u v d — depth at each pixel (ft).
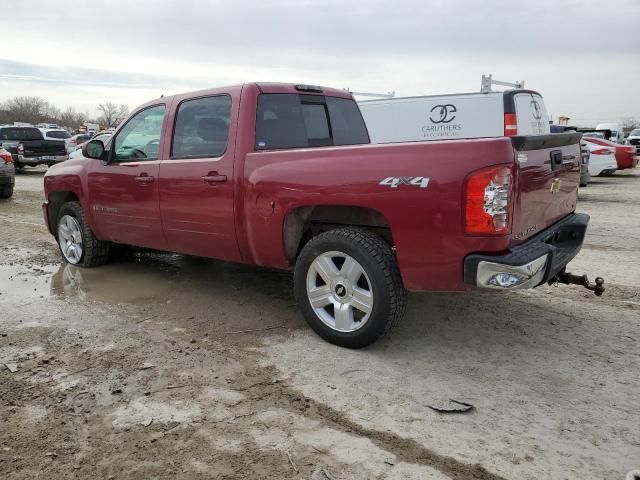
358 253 12.49
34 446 9.35
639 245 25.20
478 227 11.00
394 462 8.92
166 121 16.74
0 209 37.04
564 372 12.09
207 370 12.14
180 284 18.71
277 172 13.65
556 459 9.00
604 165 55.52
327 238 13.03
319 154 13.07
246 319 15.33
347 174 12.43
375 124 34.17
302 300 13.80
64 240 21.57
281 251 14.08
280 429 9.84
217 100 15.43
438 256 11.54
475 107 30.60
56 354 12.96
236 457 9.04
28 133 70.18
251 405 10.66
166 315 15.66
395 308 12.48
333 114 17.66
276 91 15.56
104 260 21.02
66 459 9.00
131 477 8.55
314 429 9.85
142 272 20.26
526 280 11.21
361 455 9.10
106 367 12.26
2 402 10.75
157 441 9.48
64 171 20.72
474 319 15.29
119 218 18.43
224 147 15.07
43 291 17.97
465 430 9.84
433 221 11.41
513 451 9.22
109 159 18.63
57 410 10.47
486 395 11.08
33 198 43.11
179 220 16.26
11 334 14.19
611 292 17.80
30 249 24.49
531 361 12.64
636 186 52.31
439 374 11.99
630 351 13.19
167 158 16.58
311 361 12.60
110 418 10.19
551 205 13.71
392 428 9.89
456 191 11.09
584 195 44.96
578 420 10.16
